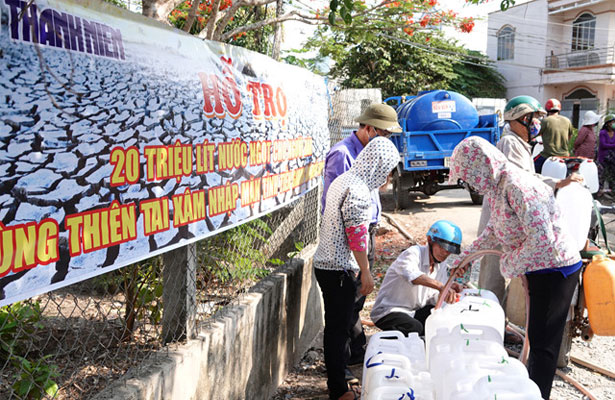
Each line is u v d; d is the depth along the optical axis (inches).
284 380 161.0
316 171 191.9
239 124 121.0
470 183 132.0
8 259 65.3
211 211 108.6
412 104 436.1
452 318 124.0
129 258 84.7
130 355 120.9
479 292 152.5
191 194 101.1
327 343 141.7
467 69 1189.1
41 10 68.5
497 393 97.0
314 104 188.1
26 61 66.6
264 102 137.6
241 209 123.2
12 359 103.0
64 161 72.4
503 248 134.0
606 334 145.9
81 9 75.0
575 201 155.0
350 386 153.8
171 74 95.1
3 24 63.7
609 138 440.8
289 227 187.3
